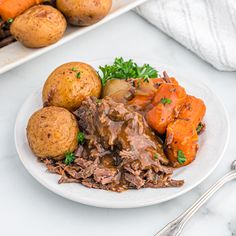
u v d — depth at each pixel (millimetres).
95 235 744
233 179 795
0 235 744
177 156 766
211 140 803
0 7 938
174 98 782
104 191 744
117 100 808
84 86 819
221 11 981
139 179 741
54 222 758
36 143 765
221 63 950
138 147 755
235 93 923
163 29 1014
